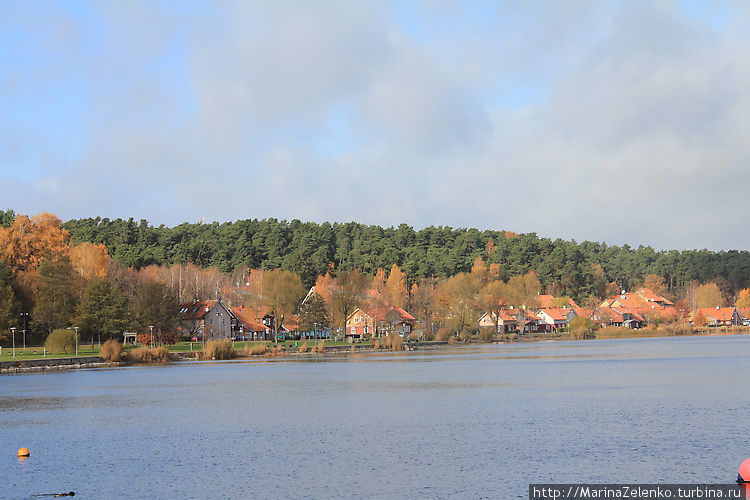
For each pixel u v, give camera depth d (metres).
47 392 90.38
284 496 38.06
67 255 187.75
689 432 52.22
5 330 155.38
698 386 82.62
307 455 47.66
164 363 145.12
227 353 157.25
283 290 185.75
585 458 44.81
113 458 47.94
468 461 44.88
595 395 75.62
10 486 41.25
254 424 61.09
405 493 38.16
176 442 53.25
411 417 63.22
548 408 66.25
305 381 100.12
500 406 68.62
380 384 93.56
